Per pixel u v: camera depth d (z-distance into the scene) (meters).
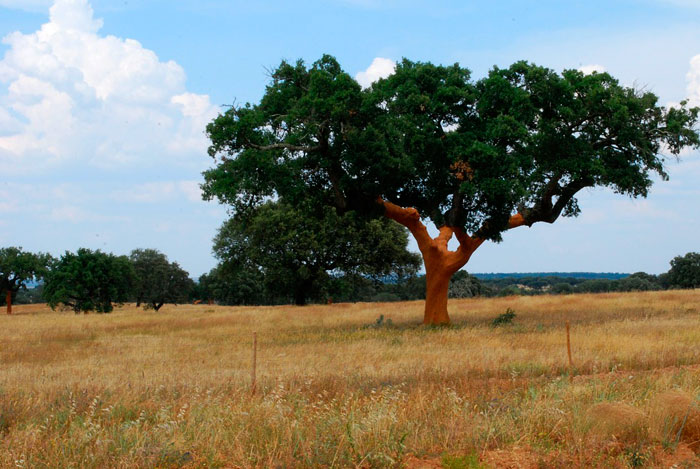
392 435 7.30
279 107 27.59
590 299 39.59
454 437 7.43
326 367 14.93
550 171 27.69
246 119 24.06
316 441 7.07
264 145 25.56
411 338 21.95
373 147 25.36
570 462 6.50
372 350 18.30
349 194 27.56
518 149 27.31
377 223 55.38
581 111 26.92
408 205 29.81
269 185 26.11
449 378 12.64
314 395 10.89
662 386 9.81
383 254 56.56
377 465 6.55
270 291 60.66
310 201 28.78
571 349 16.50
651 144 28.34
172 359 18.30
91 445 7.27
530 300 41.53
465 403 8.85
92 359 18.78
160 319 36.97
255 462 6.75
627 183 27.11
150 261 76.62
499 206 27.17
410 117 27.73
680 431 7.05
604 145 28.89
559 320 27.27
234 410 8.84
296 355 18.00
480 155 25.47
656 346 16.12
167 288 75.81
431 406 9.14
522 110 26.92
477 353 16.42
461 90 26.97
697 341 17.19
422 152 27.70
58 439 7.54
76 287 58.50
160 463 6.75
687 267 88.94
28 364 18.00
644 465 6.36
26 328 31.86
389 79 29.20
